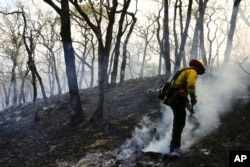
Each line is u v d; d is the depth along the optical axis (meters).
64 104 15.15
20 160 9.00
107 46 10.55
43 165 7.86
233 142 6.04
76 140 9.04
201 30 14.00
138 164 6.02
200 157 5.71
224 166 5.25
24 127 13.52
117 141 7.98
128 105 12.08
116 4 10.57
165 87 6.05
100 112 10.44
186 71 5.93
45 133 11.25
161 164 5.79
